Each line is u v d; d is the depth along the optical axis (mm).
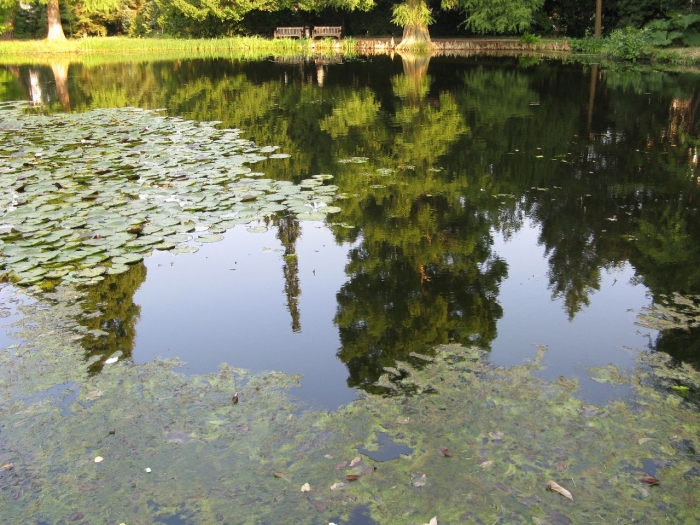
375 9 33781
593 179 7766
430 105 13461
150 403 3512
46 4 31797
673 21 21297
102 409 3455
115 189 7105
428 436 3189
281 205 6766
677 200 6910
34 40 31609
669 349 3998
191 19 31734
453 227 6289
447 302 4727
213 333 4316
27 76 19844
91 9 32438
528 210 6719
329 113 12734
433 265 5410
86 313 4543
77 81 18469
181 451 3127
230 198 6926
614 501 2766
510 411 3371
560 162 8578
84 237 5762
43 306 4617
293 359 3977
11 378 3740
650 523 2652
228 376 3783
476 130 10781
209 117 12266
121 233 5875
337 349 4090
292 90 16094
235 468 3008
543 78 17297
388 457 3051
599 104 12930
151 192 7059
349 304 4719
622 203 6859
